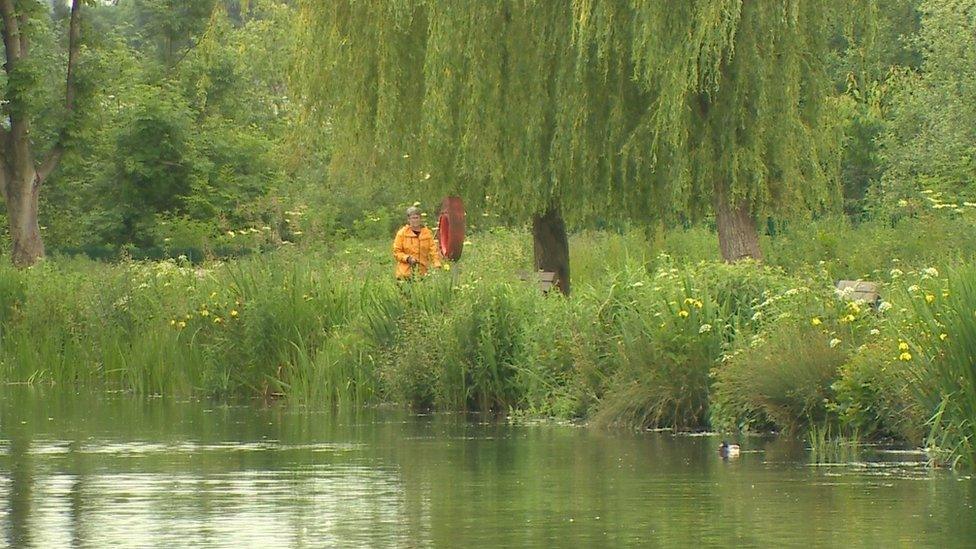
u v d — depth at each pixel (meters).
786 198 60.19
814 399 38.66
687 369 42.19
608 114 60.69
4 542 22.69
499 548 21.94
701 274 45.69
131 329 63.59
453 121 62.78
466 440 38.62
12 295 68.62
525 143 61.62
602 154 60.69
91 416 46.84
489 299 50.34
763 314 42.81
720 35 55.44
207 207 149.25
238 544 22.38
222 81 174.12
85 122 133.25
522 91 61.12
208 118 162.12
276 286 57.34
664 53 56.38
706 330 41.91
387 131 64.69
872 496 27.34
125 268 65.25
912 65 119.12
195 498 27.50
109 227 150.88
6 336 66.31
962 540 22.50
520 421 44.75
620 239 87.25
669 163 59.25
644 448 36.22
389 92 64.69
